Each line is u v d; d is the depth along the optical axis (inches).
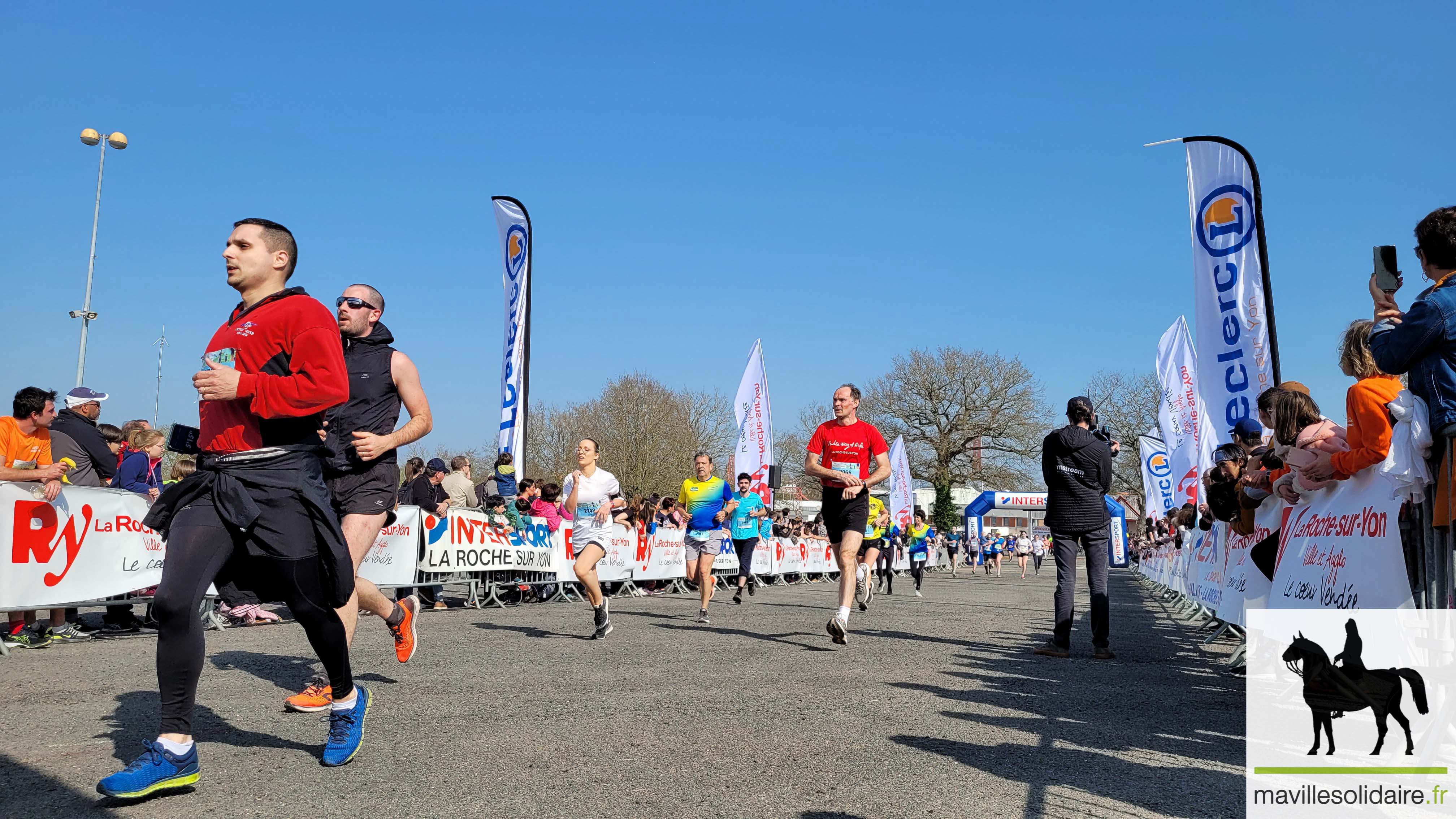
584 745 151.8
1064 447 294.4
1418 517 150.1
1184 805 121.2
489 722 170.2
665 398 2071.9
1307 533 180.1
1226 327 335.6
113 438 386.0
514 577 497.7
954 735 162.2
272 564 131.0
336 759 137.9
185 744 123.0
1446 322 136.3
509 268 567.5
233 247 139.0
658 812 116.4
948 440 2177.7
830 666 250.7
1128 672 253.8
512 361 558.3
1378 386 155.9
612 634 334.0
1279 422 204.4
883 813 116.5
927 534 729.0
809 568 975.6
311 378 128.1
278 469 131.0
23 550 283.7
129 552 327.9
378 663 245.8
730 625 374.9
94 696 197.3
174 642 122.8
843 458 301.7
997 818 114.9
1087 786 129.7
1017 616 472.1
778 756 145.4
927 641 324.2
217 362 135.3
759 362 847.7
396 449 206.7
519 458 551.2
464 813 115.6
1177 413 677.9
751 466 838.5
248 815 114.3
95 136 1101.1
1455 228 138.0
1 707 184.2
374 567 397.4
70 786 126.6
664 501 703.1
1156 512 985.5
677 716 177.0
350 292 200.5
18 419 294.5
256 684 212.2
